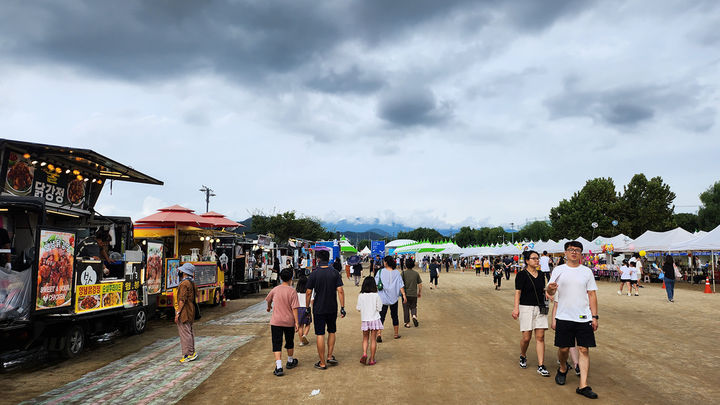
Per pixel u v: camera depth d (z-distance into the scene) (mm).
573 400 5574
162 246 12789
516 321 12602
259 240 24219
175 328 12125
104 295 9508
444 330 11117
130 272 10711
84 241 10031
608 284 28469
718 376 6688
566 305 5969
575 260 6066
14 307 7387
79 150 9703
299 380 6695
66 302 8227
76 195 11461
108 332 10094
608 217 52719
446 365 7477
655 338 9781
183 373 7238
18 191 9516
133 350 9188
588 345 5797
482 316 13672
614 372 6934
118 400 5852
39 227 7602
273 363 7895
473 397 5730
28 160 9703
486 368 7254
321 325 7395
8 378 6992
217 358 8328
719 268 28031
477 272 42375
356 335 10719
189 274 8359
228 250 20672
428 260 58719
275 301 7219
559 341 6000
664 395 5766
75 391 6277
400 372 7055
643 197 52375
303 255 36719
